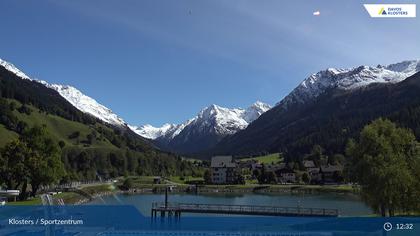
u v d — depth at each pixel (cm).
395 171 5716
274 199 14662
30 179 8931
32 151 8688
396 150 6375
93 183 19450
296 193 18412
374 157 6222
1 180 8488
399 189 5709
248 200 14262
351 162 6638
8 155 8544
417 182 5641
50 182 9019
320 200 13850
